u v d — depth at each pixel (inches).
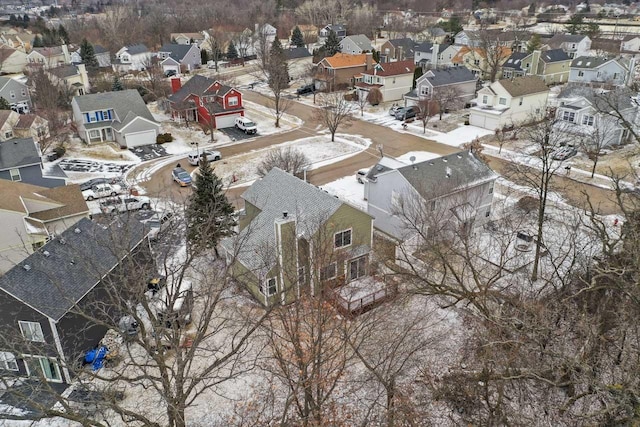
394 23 5285.4
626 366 690.8
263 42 3964.1
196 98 2519.7
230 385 907.4
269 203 1205.1
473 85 2790.4
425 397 868.6
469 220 1317.7
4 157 1621.6
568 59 3225.9
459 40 4244.6
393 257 1273.4
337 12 6176.2
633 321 723.4
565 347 769.6
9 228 1229.7
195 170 1951.3
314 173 1899.6
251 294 1130.0
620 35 4576.8
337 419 813.2
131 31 5078.7
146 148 2231.8
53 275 939.3
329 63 3157.0
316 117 2647.6
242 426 772.6
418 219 1205.7
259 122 2608.3
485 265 1146.7
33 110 2842.0
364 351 923.4
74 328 936.3
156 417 844.6
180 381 631.8
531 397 815.1
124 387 910.4
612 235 1343.5
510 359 709.3
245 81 3587.6
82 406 861.8
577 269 1013.8
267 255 975.0
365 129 2445.9
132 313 671.1
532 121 2364.7
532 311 787.4
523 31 4320.9
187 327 1040.8
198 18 5797.2
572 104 2144.4
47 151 2142.0
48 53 3976.4
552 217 1330.0
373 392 868.0
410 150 2127.2
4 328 889.5
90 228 1094.4
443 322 1046.4
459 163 1403.8
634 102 1956.2
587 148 1952.5
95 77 3602.4
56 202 1368.1
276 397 877.2
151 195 1727.4
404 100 2797.7
